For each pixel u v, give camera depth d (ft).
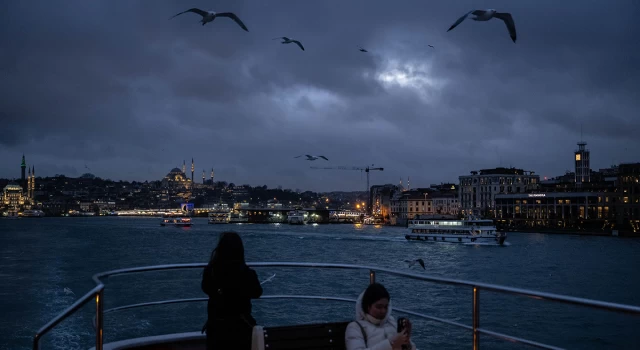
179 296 163.84
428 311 149.18
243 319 19.30
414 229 487.61
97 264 289.94
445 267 277.44
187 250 386.32
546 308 148.77
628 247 408.87
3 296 183.21
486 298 166.40
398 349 17.33
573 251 374.63
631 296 190.39
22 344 120.67
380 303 18.45
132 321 132.67
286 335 18.52
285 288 177.58
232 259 19.42
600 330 126.00
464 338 118.52
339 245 439.63
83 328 130.41
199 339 26.14
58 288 201.98
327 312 141.08
